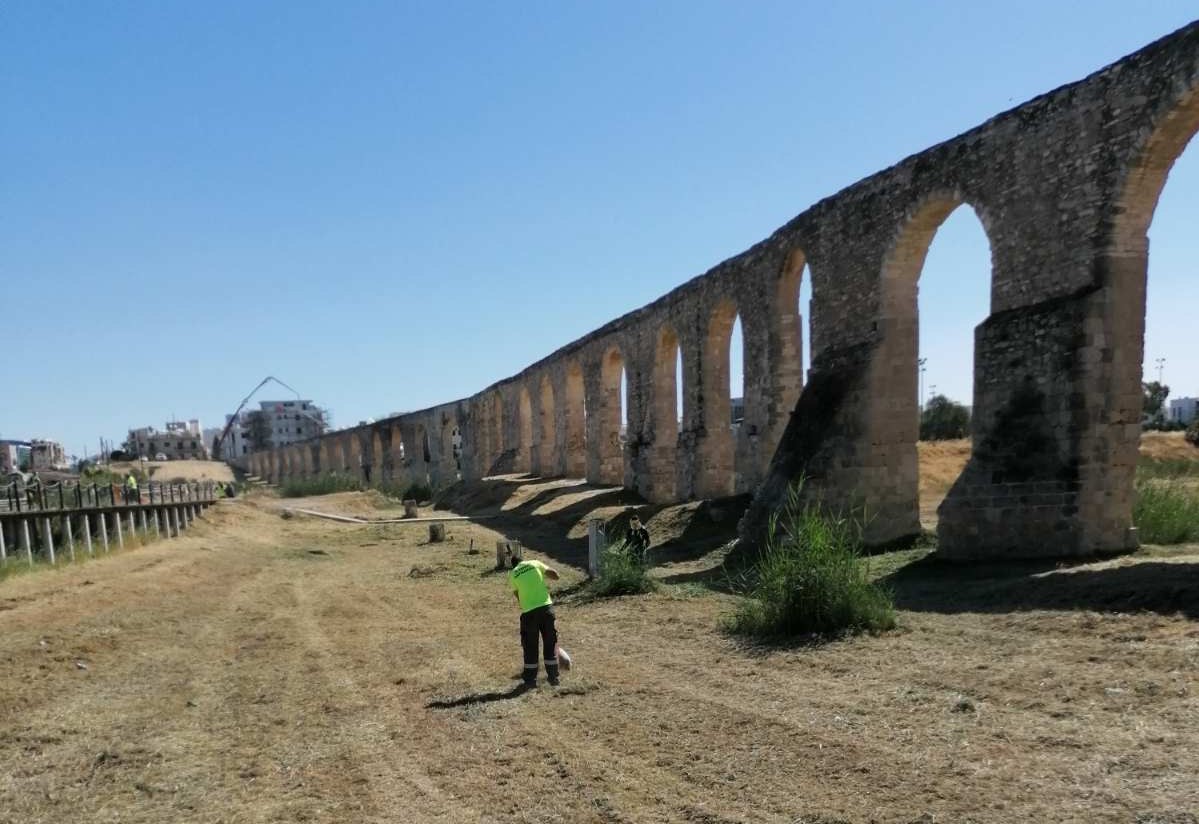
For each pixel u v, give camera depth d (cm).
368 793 626
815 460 1634
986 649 836
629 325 3155
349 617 1457
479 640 1183
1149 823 453
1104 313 1182
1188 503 1502
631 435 3109
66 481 4972
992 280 1377
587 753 669
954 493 1357
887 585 1274
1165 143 1127
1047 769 540
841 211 1778
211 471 11900
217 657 1166
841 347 1769
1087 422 1190
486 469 5406
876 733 644
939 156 1495
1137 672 694
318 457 9300
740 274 2291
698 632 1092
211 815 606
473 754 692
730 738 671
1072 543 1195
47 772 722
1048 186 1268
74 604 1523
